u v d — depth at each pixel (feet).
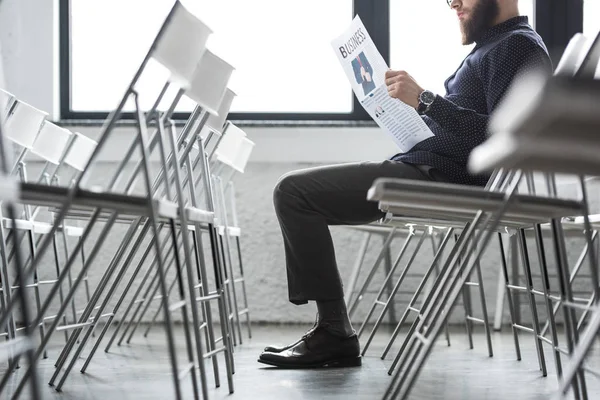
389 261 14.02
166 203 4.73
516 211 4.98
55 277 13.47
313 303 14.21
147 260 13.75
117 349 10.10
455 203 4.76
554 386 6.95
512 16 8.27
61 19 14.32
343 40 7.81
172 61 4.77
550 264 13.92
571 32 14.21
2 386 4.90
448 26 14.34
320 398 6.15
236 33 14.44
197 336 5.25
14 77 13.96
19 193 4.36
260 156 14.19
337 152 14.19
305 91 14.48
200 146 7.79
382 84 7.72
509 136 2.11
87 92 14.39
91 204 4.47
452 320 14.12
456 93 8.14
